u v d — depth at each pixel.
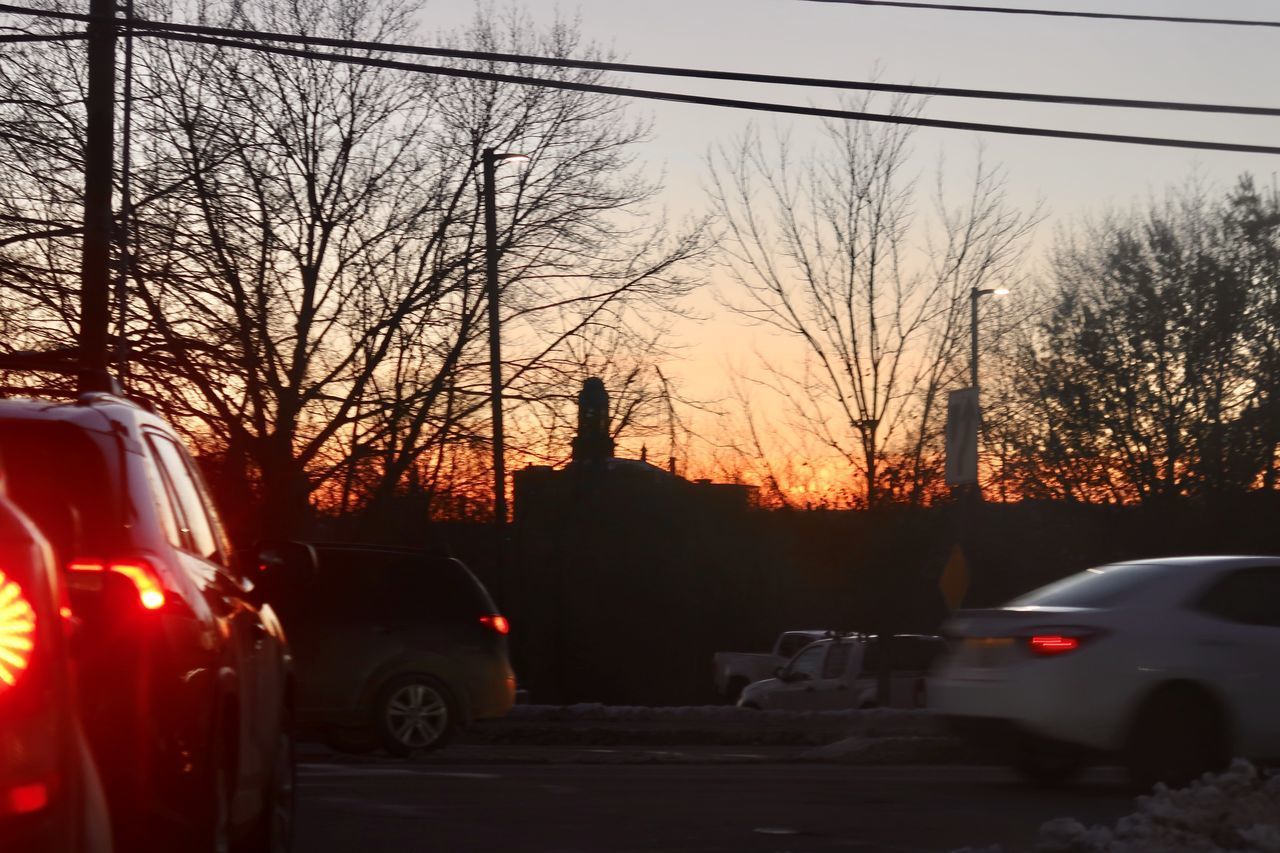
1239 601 12.52
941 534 31.41
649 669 42.22
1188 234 41.22
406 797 11.66
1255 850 8.56
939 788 12.69
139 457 5.86
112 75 17.14
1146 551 40.28
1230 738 12.16
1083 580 13.33
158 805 5.04
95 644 4.88
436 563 15.84
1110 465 41.31
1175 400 40.72
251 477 28.42
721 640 43.22
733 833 9.95
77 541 5.03
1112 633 12.16
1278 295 40.00
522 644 34.50
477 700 15.60
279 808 8.05
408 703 15.38
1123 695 12.04
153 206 26.45
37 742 3.40
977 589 42.22
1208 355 40.38
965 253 33.75
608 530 41.81
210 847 5.65
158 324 25.39
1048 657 12.17
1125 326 40.97
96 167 17.00
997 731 12.37
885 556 31.03
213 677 5.73
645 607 41.94
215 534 7.09
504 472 30.08
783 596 43.09
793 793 12.17
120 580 4.99
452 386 29.61
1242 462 39.59
